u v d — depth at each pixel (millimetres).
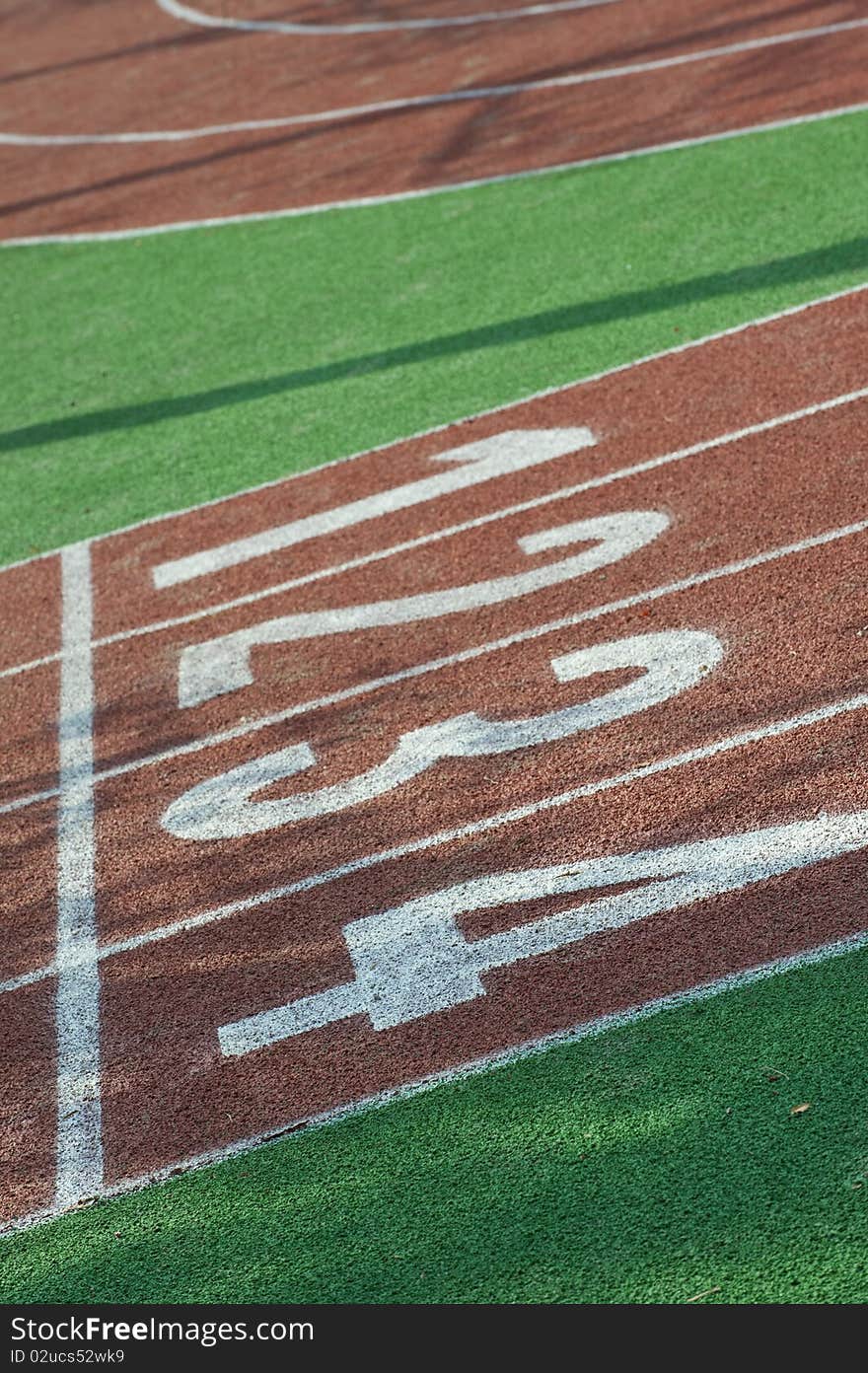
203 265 12000
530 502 7668
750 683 5902
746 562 6652
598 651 6367
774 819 5207
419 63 16125
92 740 6723
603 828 5414
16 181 15688
